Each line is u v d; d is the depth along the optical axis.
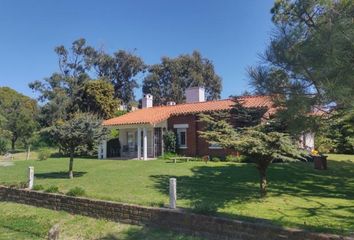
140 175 17.69
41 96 51.69
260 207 10.72
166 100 63.34
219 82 66.69
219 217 8.46
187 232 8.82
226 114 18.03
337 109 9.84
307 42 9.16
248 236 7.91
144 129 28.06
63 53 56.72
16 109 52.06
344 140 27.31
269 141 11.45
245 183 15.05
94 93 45.44
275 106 10.47
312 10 9.77
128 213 9.98
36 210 12.16
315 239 7.11
